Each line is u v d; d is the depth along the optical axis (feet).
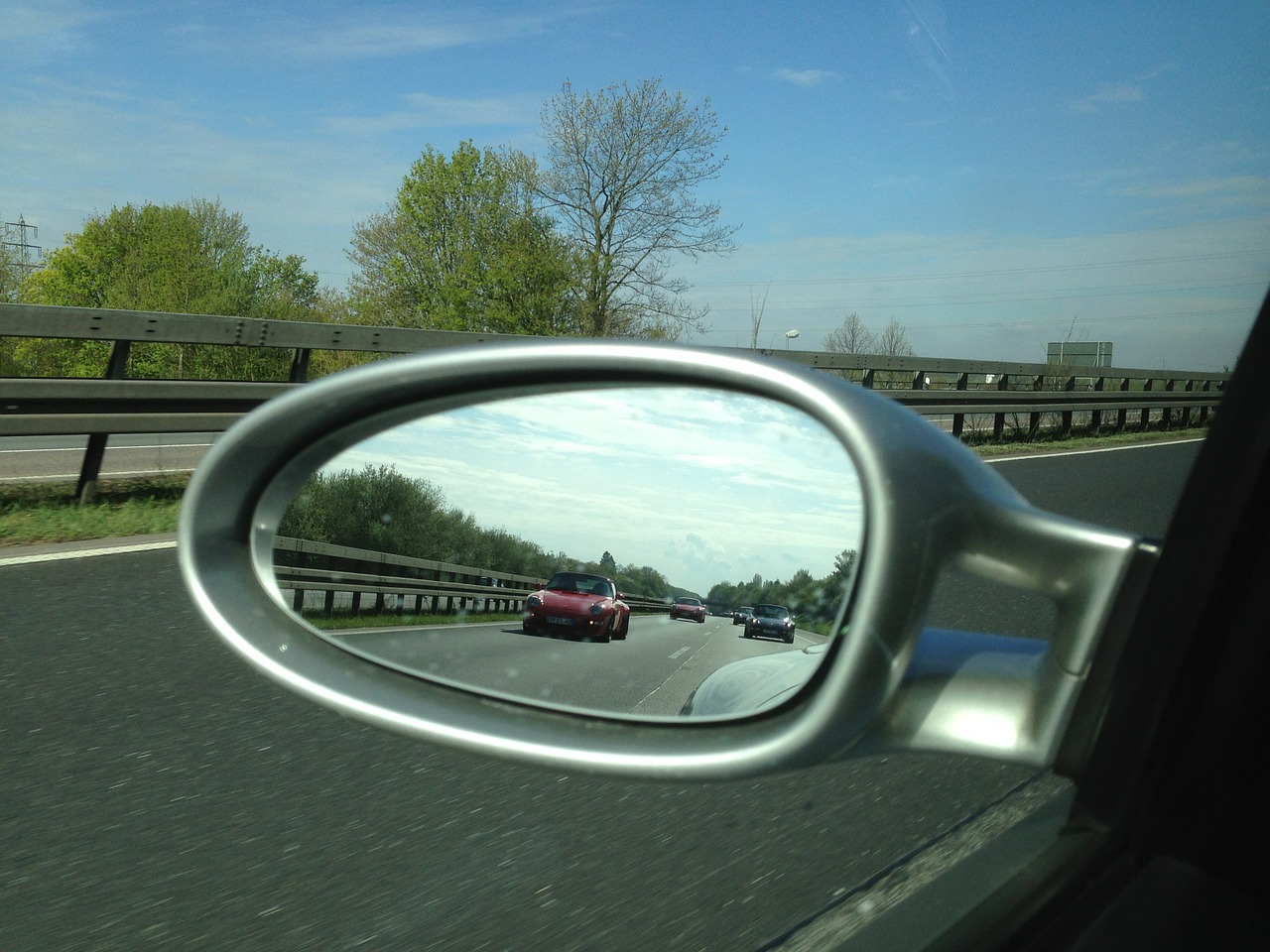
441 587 3.90
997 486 3.18
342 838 8.25
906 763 10.14
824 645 3.03
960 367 49.21
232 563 4.10
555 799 9.13
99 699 11.43
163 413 24.30
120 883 7.44
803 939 6.60
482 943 6.66
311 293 171.01
